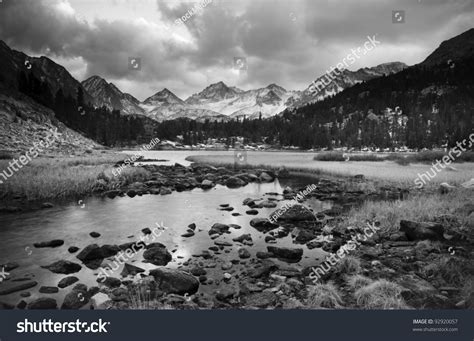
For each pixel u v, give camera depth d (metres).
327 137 160.00
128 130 165.75
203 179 31.48
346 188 24.56
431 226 11.09
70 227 13.20
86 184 22.73
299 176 36.00
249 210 16.72
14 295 7.11
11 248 10.46
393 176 29.22
